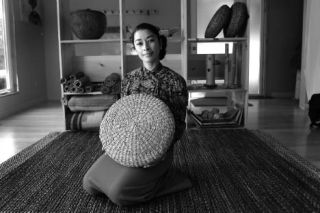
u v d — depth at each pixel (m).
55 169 2.24
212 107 4.01
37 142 2.95
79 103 3.27
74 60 3.59
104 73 3.59
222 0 5.23
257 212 1.60
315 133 3.25
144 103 1.69
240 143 2.85
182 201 1.73
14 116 4.34
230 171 2.17
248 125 3.62
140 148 1.60
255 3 6.10
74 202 1.73
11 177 2.10
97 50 5.86
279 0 6.05
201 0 5.21
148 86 1.83
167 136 1.63
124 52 3.32
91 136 3.14
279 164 2.29
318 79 3.64
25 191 1.88
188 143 2.87
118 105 1.73
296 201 1.72
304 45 4.64
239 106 3.54
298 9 6.08
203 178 2.05
